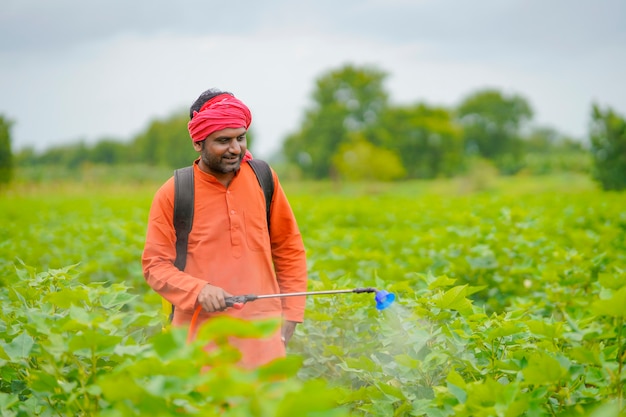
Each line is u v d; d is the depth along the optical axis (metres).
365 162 75.88
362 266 7.36
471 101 120.38
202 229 4.04
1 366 3.82
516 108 120.06
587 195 20.44
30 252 8.84
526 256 7.05
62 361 3.40
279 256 4.31
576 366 3.46
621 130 30.95
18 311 4.33
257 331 2.53
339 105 99.56
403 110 100.75
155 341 2.78
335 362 5.16
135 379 2.93
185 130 93.38
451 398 3.42
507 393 3.21
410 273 6.94
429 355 3.89
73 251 9.22
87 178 63.03
